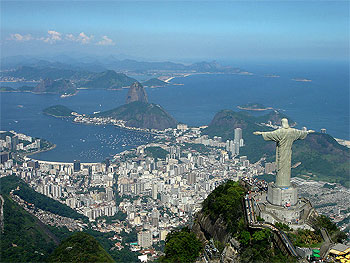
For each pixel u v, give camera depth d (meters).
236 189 107.50
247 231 89.69
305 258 80.12
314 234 88.44
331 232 92.44
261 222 90.50
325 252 83.06
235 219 96.12
